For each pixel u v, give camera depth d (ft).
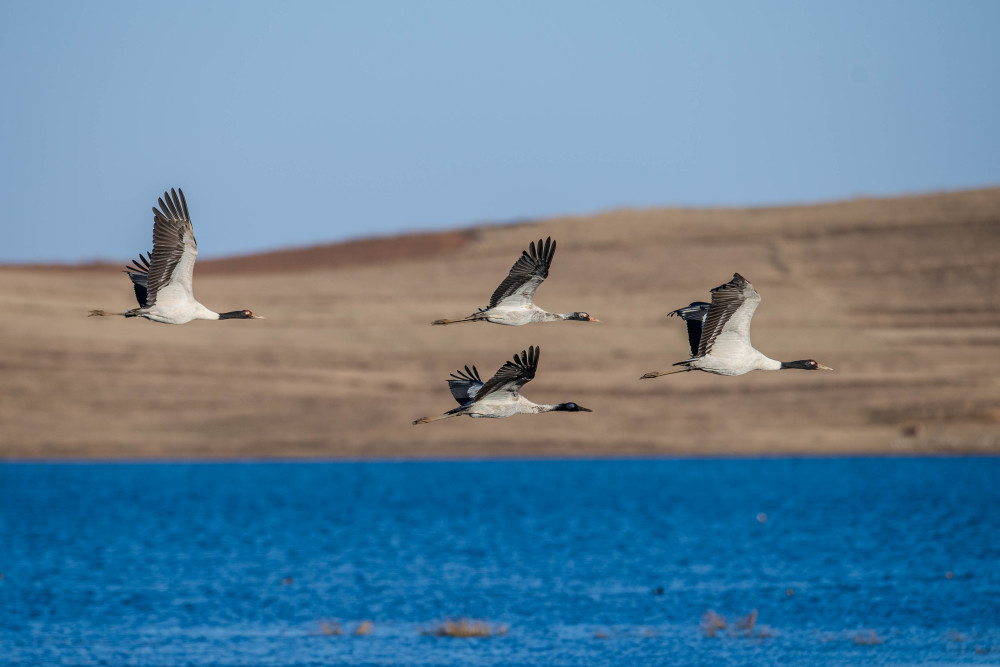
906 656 95.91
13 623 111.24
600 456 268.21
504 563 146.00
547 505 202.49
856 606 115.65
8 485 229.45
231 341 321.52
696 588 127.03
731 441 273.13
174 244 71.67
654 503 202.39
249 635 106.83
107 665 96.07
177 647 102.06
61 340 314.55
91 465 259.39
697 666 93.76
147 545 162.20
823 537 163.63
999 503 195.11
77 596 125.08
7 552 155.12
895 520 178.29
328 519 187.93
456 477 240.12
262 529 177.88
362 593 126.62
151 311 71.77
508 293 73.67
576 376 303.27
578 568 141.79
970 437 268.00
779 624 108.47
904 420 277.23
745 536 166.30
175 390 295.89
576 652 98.94
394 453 270.67
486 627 107.55
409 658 97.91
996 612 112.57
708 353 69.67
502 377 68.59
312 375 304.91
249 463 263.70
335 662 96.68
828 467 245.45
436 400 294.66
